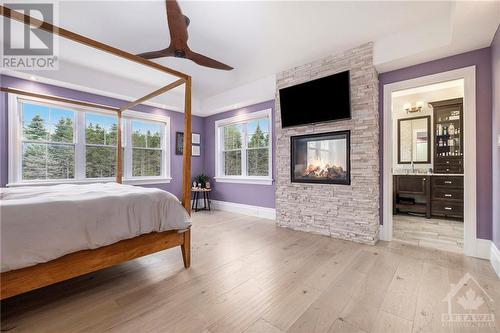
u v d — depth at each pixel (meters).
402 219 4.43
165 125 5.12
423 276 2.09
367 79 2.99
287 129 3.80
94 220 1.70
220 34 2.79
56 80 3.43
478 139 2.54
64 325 1.45
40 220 1.49
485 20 2.05
